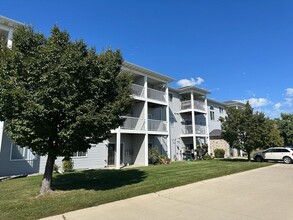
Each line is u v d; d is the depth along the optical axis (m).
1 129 13.89
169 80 25.53
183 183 10.67
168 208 6.84
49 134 8.14
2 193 9.02
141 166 19.89
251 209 6.66
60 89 7.58
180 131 30.06
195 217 6.00
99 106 9.02
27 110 7.24
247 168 16.53
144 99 22.44
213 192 8.96
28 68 7.44
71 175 14.23
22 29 8.18
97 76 8.88
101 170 16.94
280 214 6.20
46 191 8.84
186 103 30.20
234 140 23.81
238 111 23.75
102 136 9.45
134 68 21.97
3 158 14.22
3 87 7.41
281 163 21.52
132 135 23.75
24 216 6.07
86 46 8.94
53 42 7.87
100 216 6.16
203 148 29.73
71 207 6.82
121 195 8.24
